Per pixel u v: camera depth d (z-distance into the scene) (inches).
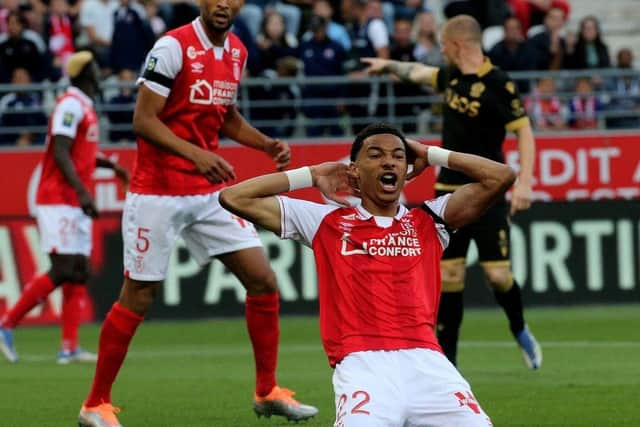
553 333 1689.2
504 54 2226.9
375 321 735.1
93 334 1836.9
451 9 2402.8
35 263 1939.0
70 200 1460.4
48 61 2180.1
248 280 976.3
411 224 762.2
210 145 976.3
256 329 981.8
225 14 933.8
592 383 1203.2
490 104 1190.3
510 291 1262.3
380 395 705.6
